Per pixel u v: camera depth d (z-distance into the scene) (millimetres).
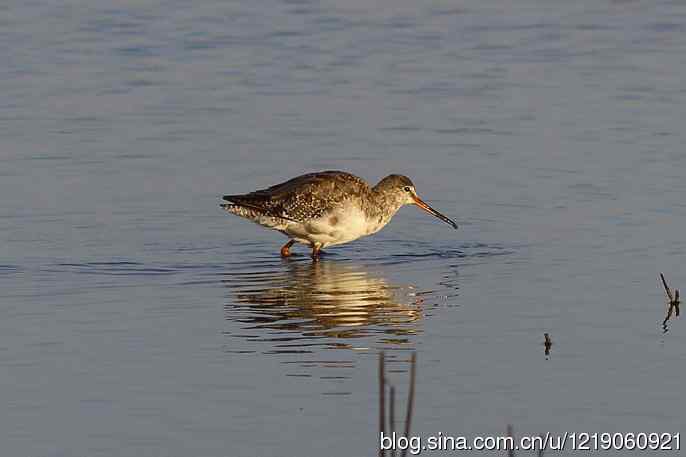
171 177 22391
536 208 20719
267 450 12078
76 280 17453
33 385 13547
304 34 32656
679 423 12672
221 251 19125
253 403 13133
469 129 25000
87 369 14023
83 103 26859
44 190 21562
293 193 18875
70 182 22016
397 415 12891
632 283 17000
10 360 14273
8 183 21891
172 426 12586
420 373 13938
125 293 16922
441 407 13055
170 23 33562
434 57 30484
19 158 23234
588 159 23031
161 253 18859
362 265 18531
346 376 13867
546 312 15969
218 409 12977
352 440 12297
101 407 13008
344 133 24828
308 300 16719
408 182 19516
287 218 18844
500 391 13430
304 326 15617
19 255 18484
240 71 29422
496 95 27328
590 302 16297
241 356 14500
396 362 14297
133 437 12336
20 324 15523
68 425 12594
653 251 18328
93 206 20859
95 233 19625
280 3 35719
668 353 14398
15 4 34969
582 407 13023
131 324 15602
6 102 26828
